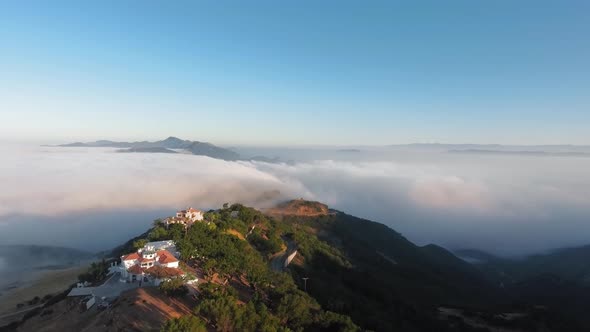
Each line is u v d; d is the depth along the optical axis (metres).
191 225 135.25
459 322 127.75
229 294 78.44
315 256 159.38
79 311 75.75
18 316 102.31
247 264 102.69
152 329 61.81
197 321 55.62
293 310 72.56
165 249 108.56
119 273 94.25
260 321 64.50
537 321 135.00
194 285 84.19
